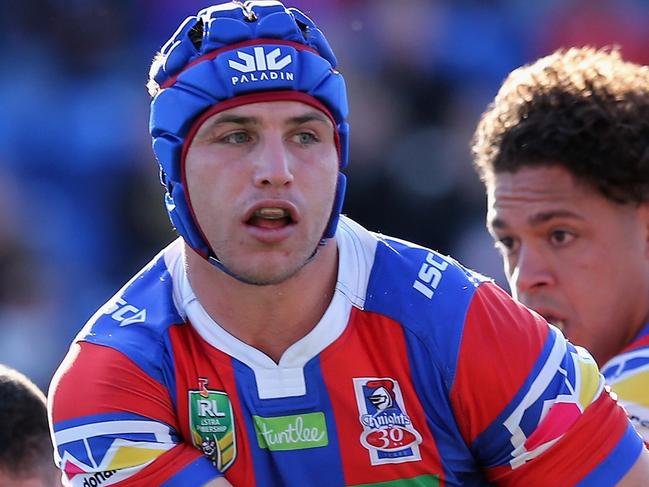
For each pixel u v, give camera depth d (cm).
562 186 946
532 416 785
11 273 2591
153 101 799
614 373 942
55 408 796
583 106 946
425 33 2838
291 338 796
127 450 776
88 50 2881
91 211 2692
